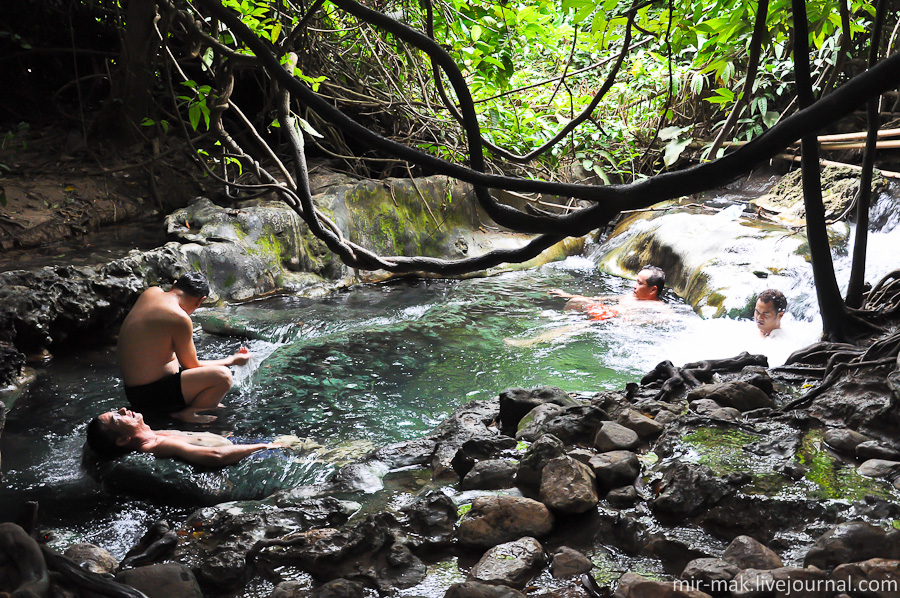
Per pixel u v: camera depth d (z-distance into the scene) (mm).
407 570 2555
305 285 8172
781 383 3854
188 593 2451
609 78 2473
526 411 3777
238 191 8828
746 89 2656
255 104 10102
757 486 2684
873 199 8227
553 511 2779
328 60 9188
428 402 5141
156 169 8750
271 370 5762
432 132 9492
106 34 9656
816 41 3865
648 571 2457
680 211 9211
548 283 8773
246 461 4098
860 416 3146
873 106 3873
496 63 3855
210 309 7312
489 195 1802
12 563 2293
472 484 3129
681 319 7184
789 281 7164
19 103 9383
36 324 5801
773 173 10156
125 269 6586
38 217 7582
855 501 2547
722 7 3404
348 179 9203
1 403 3969
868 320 4051
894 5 9297
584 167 10164
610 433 3262
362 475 3348
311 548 2656
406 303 7836
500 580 2385
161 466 3984
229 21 1813
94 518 3627
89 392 5336
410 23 6871
